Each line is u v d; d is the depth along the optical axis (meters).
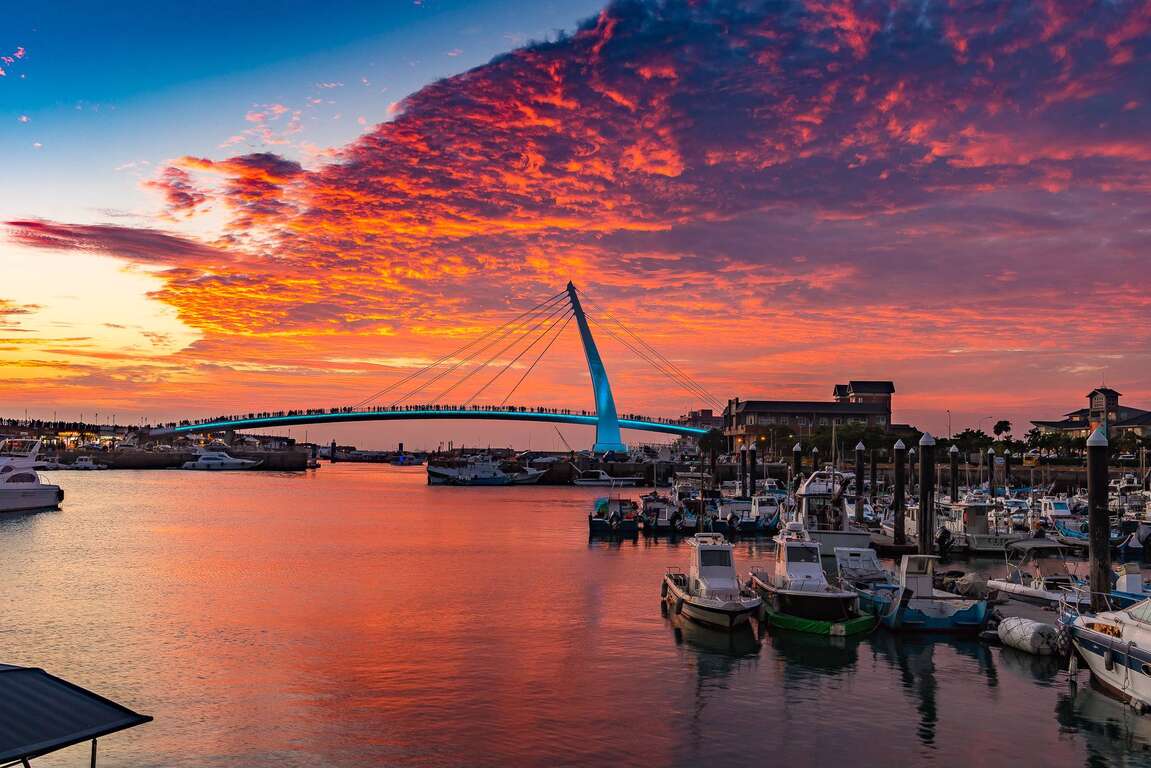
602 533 89.94
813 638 40.38
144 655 37.06
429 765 25.33
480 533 91.94
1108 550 40.53
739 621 41.84
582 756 26.12
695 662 36.38
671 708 30.56
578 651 38.16
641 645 39.22
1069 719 29.61
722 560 45.34
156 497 150.38
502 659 36.75
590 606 48.50
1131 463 169.25
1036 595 45.69
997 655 37.59
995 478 155.62
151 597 50.84
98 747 26.44
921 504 62.91
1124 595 39.97
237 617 45.06
